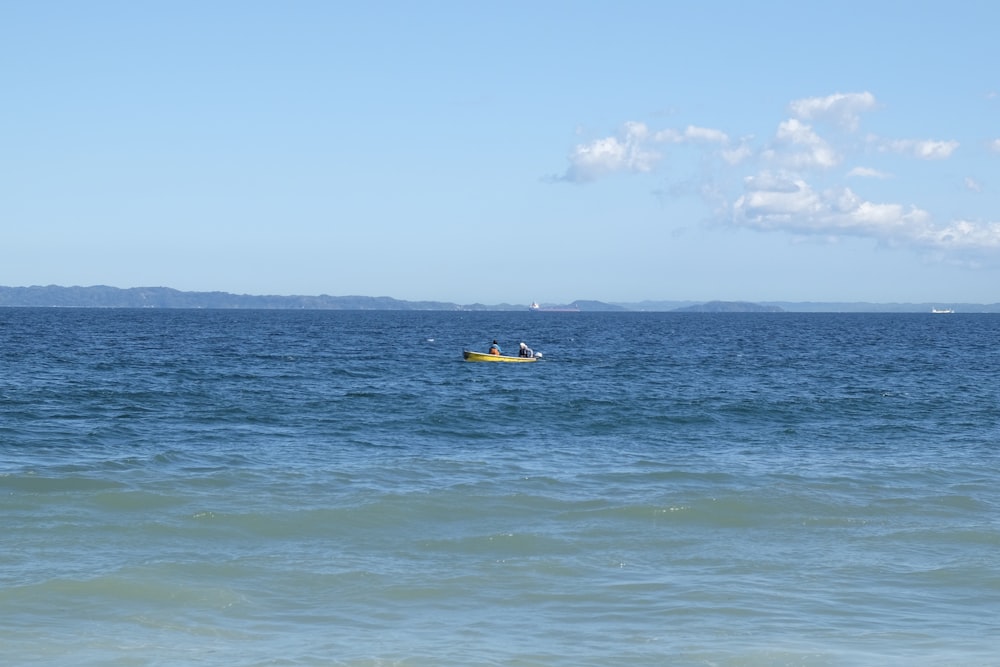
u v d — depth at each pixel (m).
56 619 14.59
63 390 48.94
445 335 143.75
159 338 115.19
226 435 34.56
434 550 18.66
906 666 13.23
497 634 14.32
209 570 17.02
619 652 13.66
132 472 25.91
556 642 14.02
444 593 16.14
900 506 22.84
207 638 13.98
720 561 18.14
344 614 15.09
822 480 26.05
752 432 37.28
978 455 31.44
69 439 32.56
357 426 37.59
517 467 27.86
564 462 29.03
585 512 21.75
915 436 36.25
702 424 39.66
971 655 13.67
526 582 16.75
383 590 16.23
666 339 134.12
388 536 19.62
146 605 15.27
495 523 20.80
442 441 33.91
